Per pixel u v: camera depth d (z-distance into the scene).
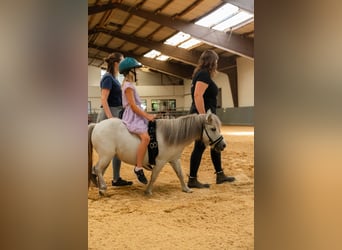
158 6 13.16
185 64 22.77
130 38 17.94
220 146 3.19
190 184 3.42
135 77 3.18
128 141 3.04
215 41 13.67
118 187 3.46
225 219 2.29
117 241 1.86
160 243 1.83
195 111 3.60
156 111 23.58
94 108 24.25
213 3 11.55
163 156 3.08
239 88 18.14
